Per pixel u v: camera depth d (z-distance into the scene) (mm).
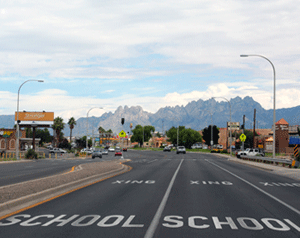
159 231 8250
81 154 78938
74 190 16016
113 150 122500
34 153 59750
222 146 144750
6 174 25453
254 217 10141
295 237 7891
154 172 28391
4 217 9766
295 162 34625
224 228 8656
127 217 9852
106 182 19953
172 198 13742
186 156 72125
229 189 17312
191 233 8102
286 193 16141
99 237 7668
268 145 93312
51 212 10523
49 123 80750
